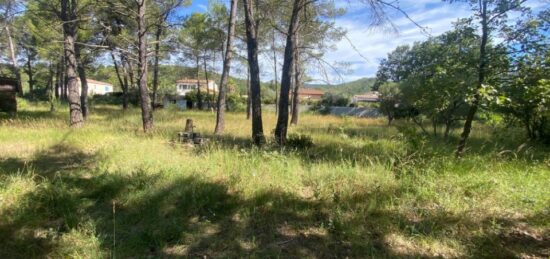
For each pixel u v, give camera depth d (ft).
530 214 11.69
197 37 65.57
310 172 16.49
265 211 12.25
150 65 79.10
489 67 19.52
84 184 14.84
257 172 15.84
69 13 35.99
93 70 72.64
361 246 9.86
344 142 29.50
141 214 11.81
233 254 9.53
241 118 62.34
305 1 26.61
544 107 19.35
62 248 9.36
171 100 132.05
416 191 13.67
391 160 16.88
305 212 12.14
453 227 10.78
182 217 11.69
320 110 106.52
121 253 9.35
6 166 17.97
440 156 17.74
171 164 17.69
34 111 62.75
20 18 46.39
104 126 37.52
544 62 18.01
